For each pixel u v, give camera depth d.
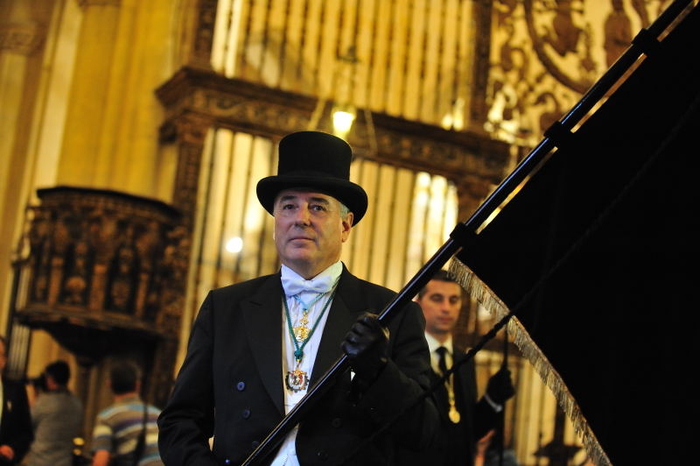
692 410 2.30
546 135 2.31
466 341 8.80
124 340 8.00
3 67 11.21
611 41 9.16
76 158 9.19
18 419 6.65
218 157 13.89
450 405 4.61
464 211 9.21
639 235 2.34
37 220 8.02
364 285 2.80
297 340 2.68
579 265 2.34
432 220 12.98
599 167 2.35
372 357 2.27
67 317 7.70
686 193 2.33
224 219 8.56
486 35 9.77
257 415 2.58
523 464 9.20
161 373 8.01
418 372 2.58
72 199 7.96
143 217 8.05
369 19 12.20
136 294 7.97
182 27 9.42
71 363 8.83
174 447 2.59
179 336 8.12
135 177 9.01
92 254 7.91
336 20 12.38
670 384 2.31
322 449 2.50
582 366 2.31
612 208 2.17
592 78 9.25
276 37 12.58
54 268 7.87
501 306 2.31
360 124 9.00
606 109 2.35
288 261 2.72
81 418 7.11
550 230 2.34
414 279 2.30
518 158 9.34
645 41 2.27
